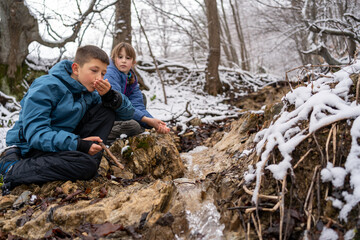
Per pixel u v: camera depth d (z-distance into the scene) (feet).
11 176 6.31
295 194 4.86
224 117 15.46
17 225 5.43
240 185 5.61
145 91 21.07
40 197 6.07
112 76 9.28
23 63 17.70
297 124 5.55
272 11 34.04
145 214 5.17
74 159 6.14
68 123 6.56
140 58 26.23
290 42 35.50
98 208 5.35
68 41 18.21
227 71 27.94
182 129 13.05
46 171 6.18
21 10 16.15
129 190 6.01
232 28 55.21
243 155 6.97
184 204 5.49
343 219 4.33
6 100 15.57
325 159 4.90
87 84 6.72
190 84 24.66
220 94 24.20
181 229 5.09
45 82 6.29
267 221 4.77
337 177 4.60
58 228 5.13
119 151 8.28
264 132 6.35
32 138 6.11
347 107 5.20
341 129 5.08
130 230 4.90
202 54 36.65
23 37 16.66
